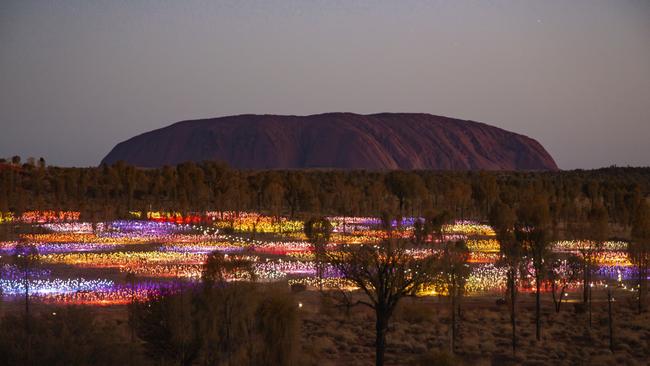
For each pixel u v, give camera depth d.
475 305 57.31
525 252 47.44
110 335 33.59
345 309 51.84
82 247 87.56
